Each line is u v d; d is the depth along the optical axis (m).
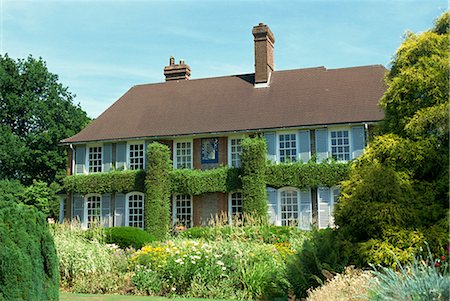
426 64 12.78
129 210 32.00
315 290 10.45
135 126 33.41
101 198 32.75
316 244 12.19
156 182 30.20
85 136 33.78
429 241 10.50
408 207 11.17
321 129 28.98
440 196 11.59
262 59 33.97
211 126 31.36
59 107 45.34
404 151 12.11
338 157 28.66
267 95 32.84
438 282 7.67
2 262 8.42
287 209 28.95
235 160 30.64
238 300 12.85
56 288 9.48
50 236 9.47
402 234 10.78
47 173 46.16
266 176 28.89
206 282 13.91
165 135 31.62
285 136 29.77
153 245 17.08
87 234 19.89
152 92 36.59
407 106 12.82
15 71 44.31
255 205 28.14
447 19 13.42
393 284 8.08
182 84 36.56
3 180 40.22
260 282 13.39
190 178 30.23
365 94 30.44
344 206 12.04
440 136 12.22
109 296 13.12
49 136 43.06
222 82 35.47
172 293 13.55
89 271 14.88
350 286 9.26
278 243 17.89
